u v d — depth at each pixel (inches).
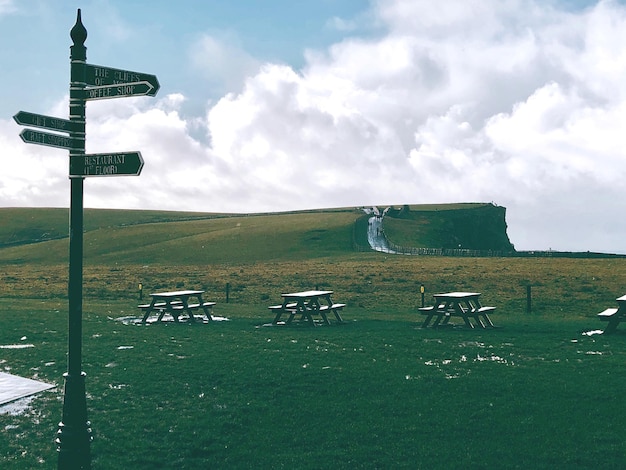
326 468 423.5
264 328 1045.8
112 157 368.5
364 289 1983.3
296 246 4598.9
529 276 2149.4
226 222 6510.8
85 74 380.5
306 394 584.7
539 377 640.4
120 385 615.5
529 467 418.0
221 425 501.7
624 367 683.4
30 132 348.2
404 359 739.4
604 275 2094.0
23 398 567.2
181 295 1139.3
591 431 479.2
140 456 441.1
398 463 429.4
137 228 6200.8
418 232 6131.9
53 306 1437.0
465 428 491.8
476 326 1065.5
